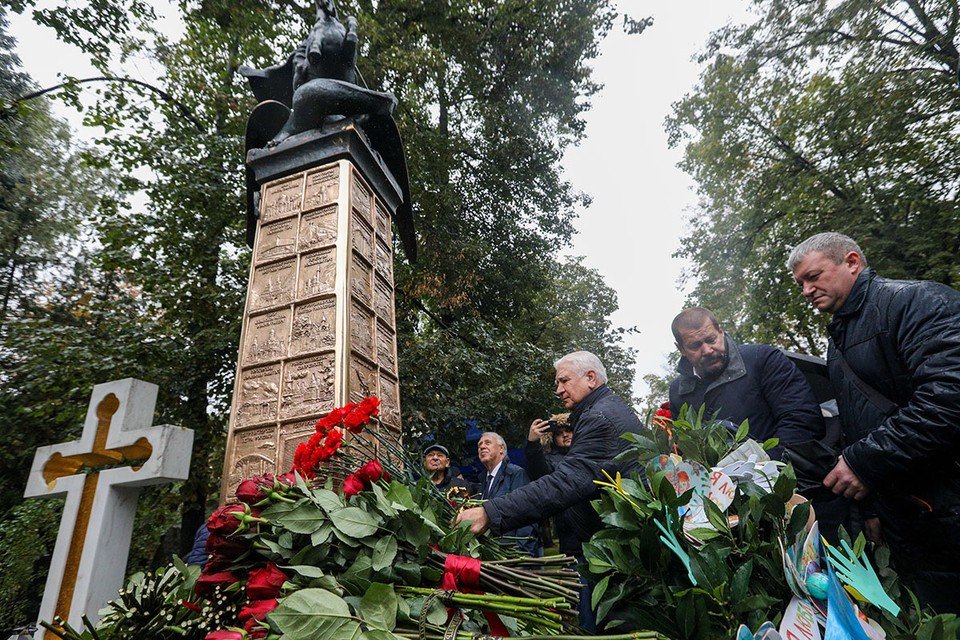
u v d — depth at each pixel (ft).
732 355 8.72
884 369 6.92
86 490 9.40
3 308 41.19
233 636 4.50
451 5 40.68
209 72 33.88
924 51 41.42
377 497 5.40
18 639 8.89
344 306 9.56
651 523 4.97
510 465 13.88
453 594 4.96
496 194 45.11
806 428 8.05
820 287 7.50
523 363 31.45
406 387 25.95
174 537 38.42
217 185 29.22
